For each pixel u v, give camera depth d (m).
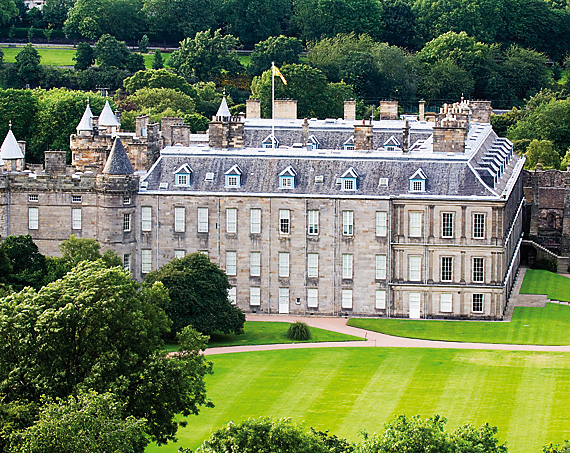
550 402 197.88
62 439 152.50
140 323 178.75
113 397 162.12
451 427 186.88
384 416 192.38
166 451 180.25
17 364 173.25
